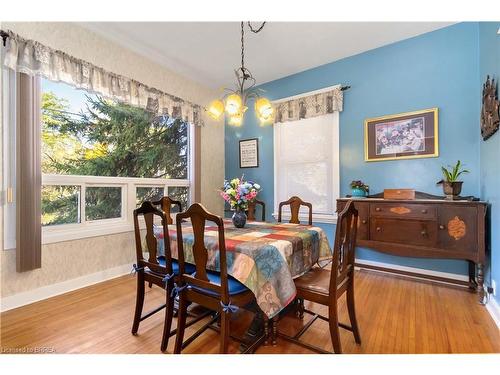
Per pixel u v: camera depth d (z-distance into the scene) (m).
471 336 1.66
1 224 2.05
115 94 2.77
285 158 3.77
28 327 1.81
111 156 2.98
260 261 1.41
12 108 2.09
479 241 2.10
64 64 2.35
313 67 3.47
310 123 3.54
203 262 1.40
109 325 1.84
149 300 2.26
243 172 4.23
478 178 2.46
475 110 2.48
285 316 1.97
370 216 2.63
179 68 3.47
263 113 2.08
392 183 2.92
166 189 3.56
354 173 3.18
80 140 2.70
